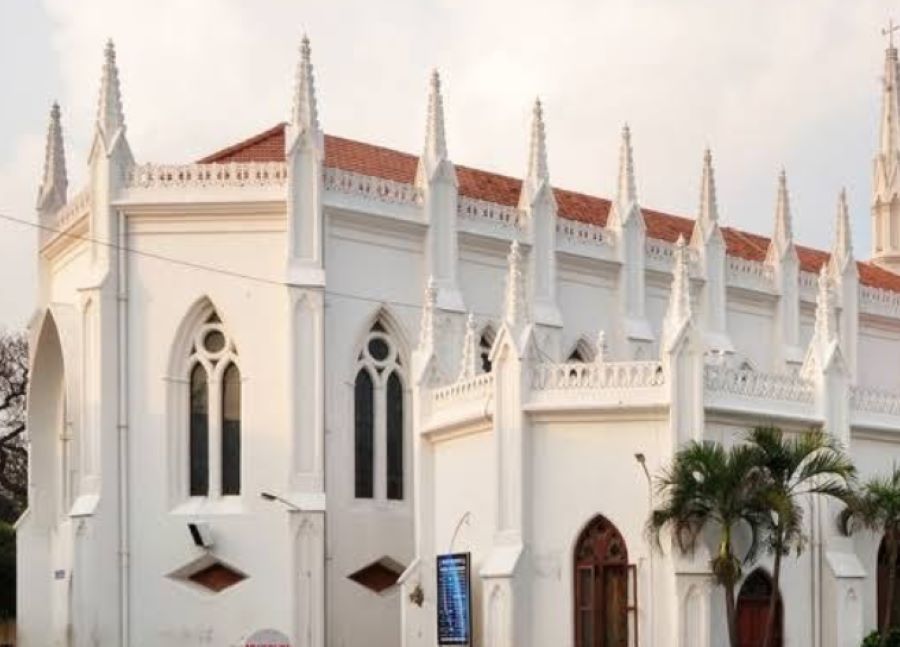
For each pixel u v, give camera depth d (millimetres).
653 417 44219
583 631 44438
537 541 45188
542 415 45375
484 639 45469
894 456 52438
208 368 56500
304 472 54500
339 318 56969
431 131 60156
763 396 46562
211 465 55875
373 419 58188
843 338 78625
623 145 67375
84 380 55656
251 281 56188
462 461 49094
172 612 54688
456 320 59188
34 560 63844
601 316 66125
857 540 49531
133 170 56875
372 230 58250
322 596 53906
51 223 64188
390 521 57438
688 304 44375
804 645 46719
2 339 96750
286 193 55750
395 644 56969
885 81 98062
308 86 56250
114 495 54875
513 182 69812
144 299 56406
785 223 75438
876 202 97375
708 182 71438
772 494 41156
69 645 53781
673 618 42844
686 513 41812
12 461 97750
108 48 57156
